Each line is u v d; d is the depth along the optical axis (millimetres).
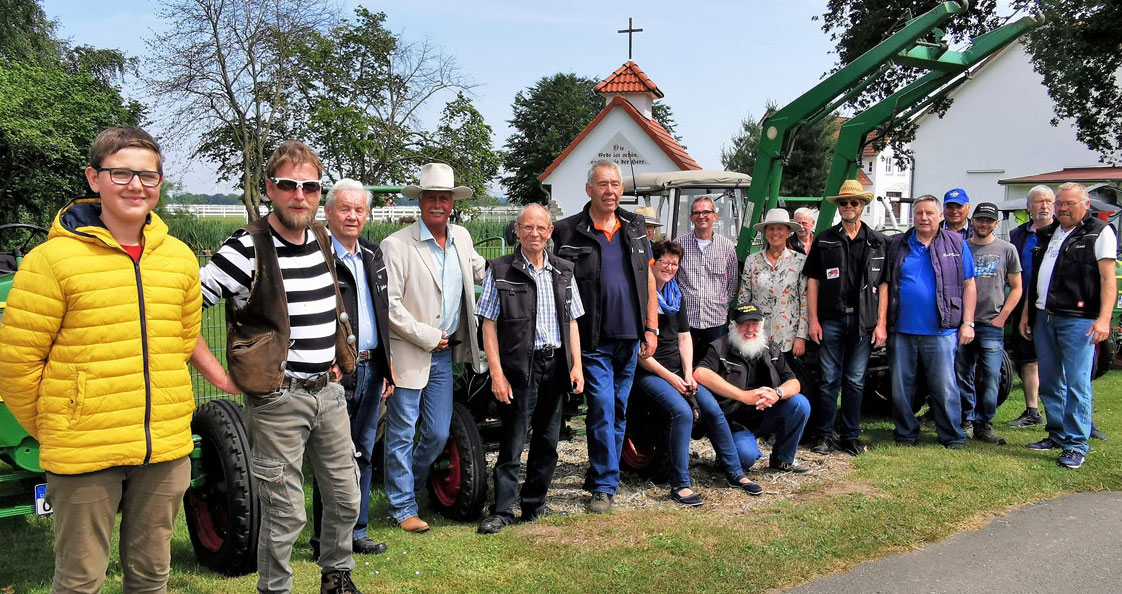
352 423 3771
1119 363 8828
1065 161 24266
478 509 4246
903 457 5414
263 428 2918
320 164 2971
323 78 21938
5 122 13211
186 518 3828
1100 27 13172
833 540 3971
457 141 22750
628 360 4496
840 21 15586
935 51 6227
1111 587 3500
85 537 2414
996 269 5953
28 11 20828
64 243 2303
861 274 5496
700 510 4445
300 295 2945
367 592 3402
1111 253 5090
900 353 5711
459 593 3402
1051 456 5438
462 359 4246
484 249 10719
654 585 3482
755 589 3471
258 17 20375
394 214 17453
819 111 6641
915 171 26891
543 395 4176
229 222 21750
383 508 4488
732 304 6098
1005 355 6410
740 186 9305
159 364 2441
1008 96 25031
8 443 3465
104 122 15672
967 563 3746
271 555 2982
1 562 3795
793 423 5004
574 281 4234
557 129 48781
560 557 3766
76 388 2309
